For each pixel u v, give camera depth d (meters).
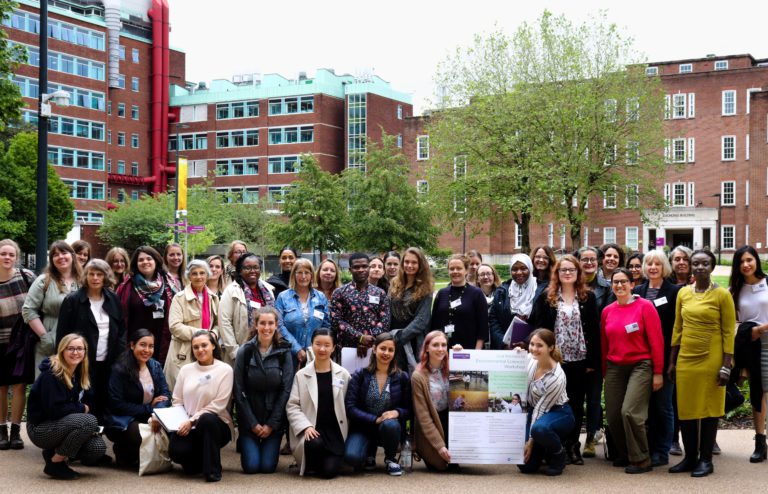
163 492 7.46
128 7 91.12
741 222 62.38
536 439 8.16
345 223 44.94
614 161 40.19
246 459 8.34
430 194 42.94
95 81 83.94
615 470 8.45
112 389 8.55
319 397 8.41
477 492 7.48
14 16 75.38
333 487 7.70
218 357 8.70
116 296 9.01
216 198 65.44
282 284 10.70
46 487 7.58
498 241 67.12
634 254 10.62
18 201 50.88
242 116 90.94
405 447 8.50
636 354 8.43
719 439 10.02
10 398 11.98
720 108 63.19
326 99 87.38
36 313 9.13
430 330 9.55
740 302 8.96
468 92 41.97
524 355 8.57
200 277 9.43
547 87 38.59
